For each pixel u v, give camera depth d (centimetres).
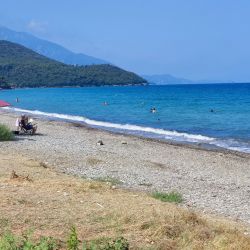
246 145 3167
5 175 1370
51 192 1135
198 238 851
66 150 2423
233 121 4981
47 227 866
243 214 1298
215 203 1429
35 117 5406
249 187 1753
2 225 860
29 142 2716
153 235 841
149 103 8700
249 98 10200
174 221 912
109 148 2656
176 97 11269
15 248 709
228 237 867
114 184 1602
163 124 4712
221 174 2028
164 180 1772
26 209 965
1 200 1017
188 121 5025
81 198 1090
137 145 2880
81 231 850
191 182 1780
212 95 12206
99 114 6109
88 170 1869
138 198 1152
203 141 3366
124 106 7844
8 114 5759
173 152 2655
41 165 1733
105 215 945
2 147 2402
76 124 4294
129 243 796
